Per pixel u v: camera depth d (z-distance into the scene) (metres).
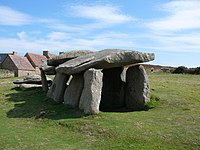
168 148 11.26
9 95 25.45
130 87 19.73
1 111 19.59
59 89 21.55
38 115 17.56
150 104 18.66
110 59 17.53
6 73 63.28
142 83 19.11
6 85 31.84
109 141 12.27
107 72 21.67
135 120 14.82
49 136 13.59
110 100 20.66
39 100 22.64
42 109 19.17
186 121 14.43
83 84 18.97
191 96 20.86
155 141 11.90
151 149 11.22
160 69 51.47
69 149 11.72
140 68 19.59
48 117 16.94
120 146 11.66
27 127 15.39
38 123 16.12
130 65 20.47
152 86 25.25
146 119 15.05
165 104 18.69
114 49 20.89
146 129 13.17
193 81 30.58
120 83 20.86
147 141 11.93
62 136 13.48
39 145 12.36
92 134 13.29
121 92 20.62
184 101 19.22
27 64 73.38
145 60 18.06
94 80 16.58
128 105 19.70
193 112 16.44
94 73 16.66
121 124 14.09
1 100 23.34
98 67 18.34
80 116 16.14
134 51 17.98
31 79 30.59
